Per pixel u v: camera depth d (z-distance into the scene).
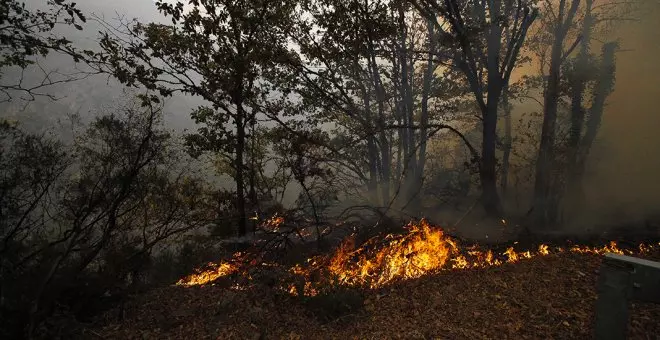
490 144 13.03
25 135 8.05
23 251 5.98
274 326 5.22
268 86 14.59
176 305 5.91
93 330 4.94
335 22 13.52
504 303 5.21
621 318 3.04
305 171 13.05
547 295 5.28
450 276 6.57
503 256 7.72
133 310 5.71
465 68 12.96
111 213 7.54
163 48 11.62
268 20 13.23
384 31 13.60
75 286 5.29
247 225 13.57
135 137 8.74
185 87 12.01
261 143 14.98
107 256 7.20
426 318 5.06
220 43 12.32
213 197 12.88
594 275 5.80
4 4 7.16
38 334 4.43
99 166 8.26
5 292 4.39
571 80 14.33
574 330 4.25
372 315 5.34
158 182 9.09
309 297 5.89
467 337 4.44
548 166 14.05
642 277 2.95
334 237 10.94
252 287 6.68
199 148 12.62
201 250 11.32
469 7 14.01
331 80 15.34
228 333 4.98
